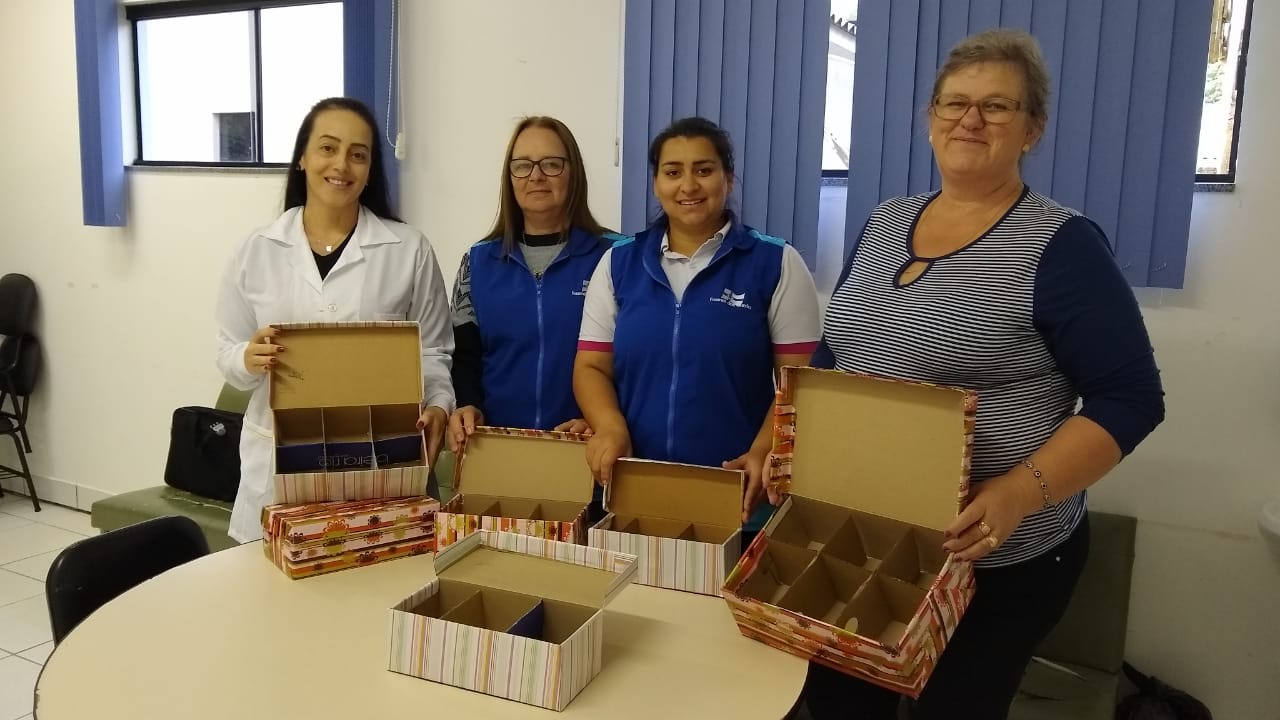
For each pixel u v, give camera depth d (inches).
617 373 67.3
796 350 65.5
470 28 112.4
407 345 61.1
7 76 150.0
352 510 58.5
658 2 97.4
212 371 139.1
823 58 90.7
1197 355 83.3
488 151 113.5
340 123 69.6
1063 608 53.5
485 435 63.8
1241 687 85.0
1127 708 83.0
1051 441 46.7
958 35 85.4
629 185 101.7
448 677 43.9
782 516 53.3
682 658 47.2
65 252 150.9
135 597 53.1
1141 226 81.1
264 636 48.5
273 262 72.1
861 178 90.7
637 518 60.2
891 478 50.4
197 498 117.3
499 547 51.4
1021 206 50.8
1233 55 79.4
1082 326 46.6
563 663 41.7
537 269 76.0
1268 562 82.6
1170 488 85.5
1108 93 80.8
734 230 66.1
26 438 154.6
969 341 49.1
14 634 109.0
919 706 55.3
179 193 137.4
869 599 46.9
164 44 138.8
